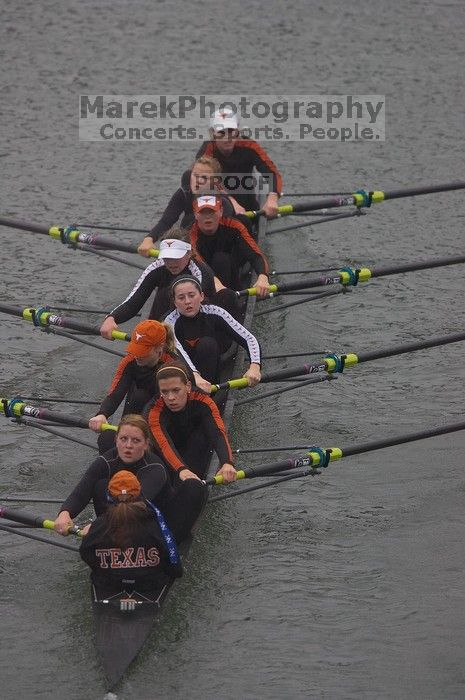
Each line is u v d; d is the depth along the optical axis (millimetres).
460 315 62344
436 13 112500
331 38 106375
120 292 64500
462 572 40188
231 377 47688
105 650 33906
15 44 103500
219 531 42438
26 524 37375
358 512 44219
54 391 53438
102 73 97938
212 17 111250
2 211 74062
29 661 34969
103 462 36500
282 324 60312
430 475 46750
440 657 35500
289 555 41094
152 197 77062
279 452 48406
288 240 71812
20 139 85562
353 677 34531
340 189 78875
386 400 53312
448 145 85938
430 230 73625
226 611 37531
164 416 39344
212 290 46938
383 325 61062
